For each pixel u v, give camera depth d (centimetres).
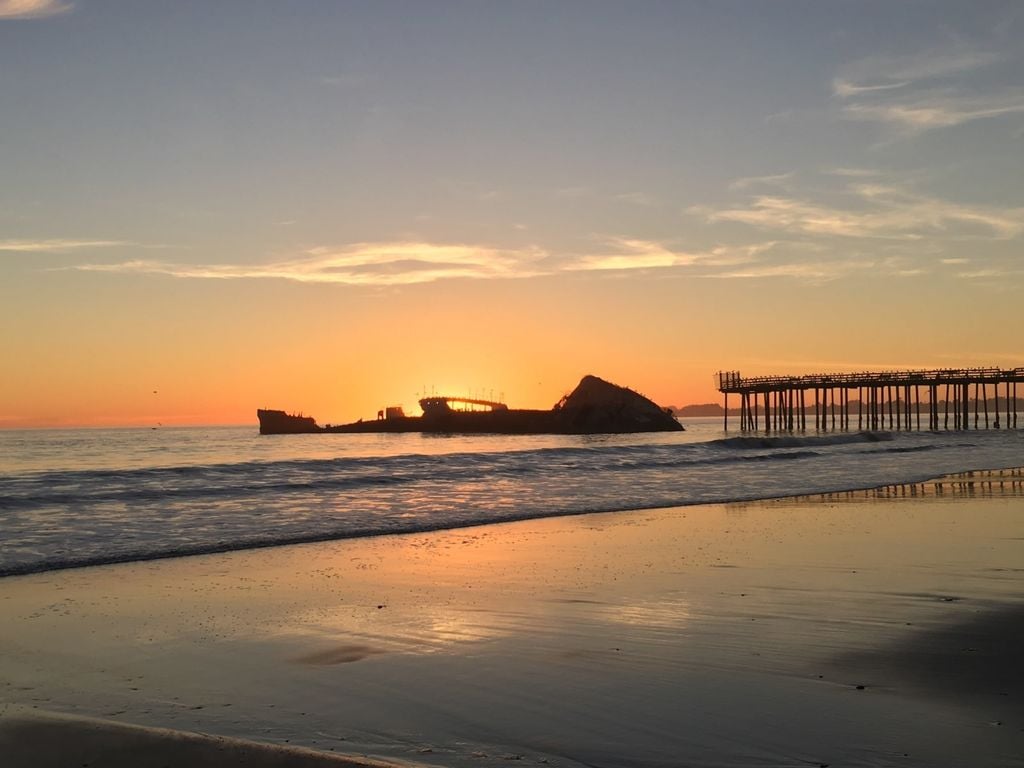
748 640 1028
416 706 810
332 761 675
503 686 866
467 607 1214
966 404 8750
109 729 741
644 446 5062
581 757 687
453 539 1884
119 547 1711
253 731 750
